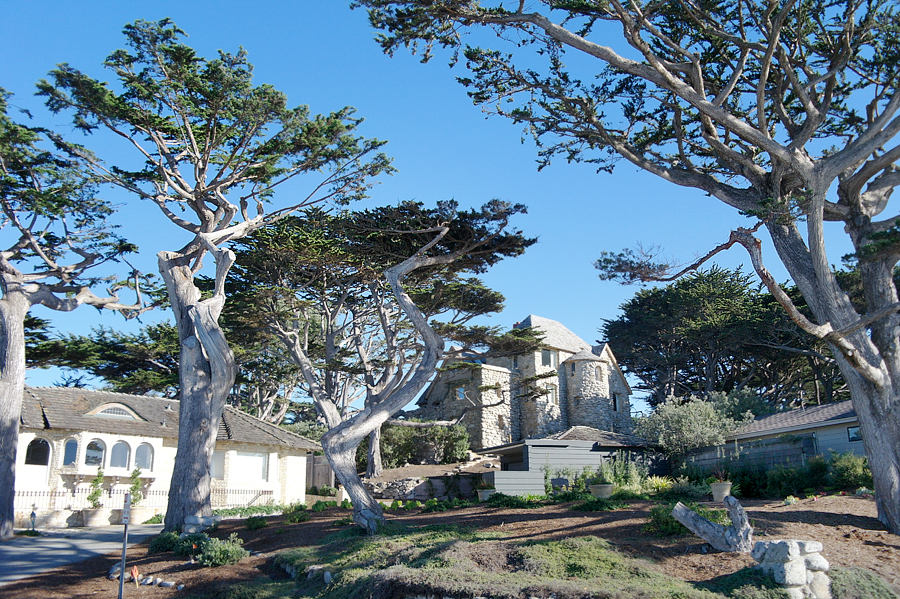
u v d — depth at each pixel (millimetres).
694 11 14688
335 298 28062
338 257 22344
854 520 12836
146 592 13734
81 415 27891
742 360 41219
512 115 17156
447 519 17469
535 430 42250
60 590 13867
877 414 12797
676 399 28031
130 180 22328
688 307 38656
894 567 10070
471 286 23312
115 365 37031
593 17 15148
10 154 21250
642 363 47031
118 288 26938
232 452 30531
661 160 17922
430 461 37281
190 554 16234
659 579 9805
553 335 46594
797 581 9117
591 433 28672
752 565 10055
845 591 9148
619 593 8906
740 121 13930
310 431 41781
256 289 23859
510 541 12586
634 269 14281
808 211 13234
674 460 26438
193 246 22422
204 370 20906
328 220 20797
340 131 22531
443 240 19828
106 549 18797
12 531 21266
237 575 14133
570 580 9859
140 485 28453
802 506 14555
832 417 22031
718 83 16484
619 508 16281
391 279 18859
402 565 11750
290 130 21562
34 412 26844
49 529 24312
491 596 9445
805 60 14922
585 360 44688
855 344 12906
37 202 21688
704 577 10117
